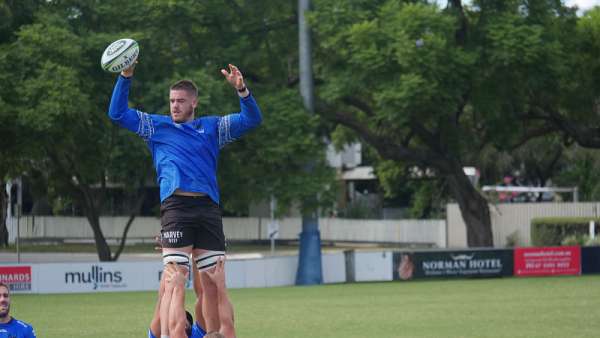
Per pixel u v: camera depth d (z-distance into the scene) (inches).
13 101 4259.4
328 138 5629.9
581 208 7253.9
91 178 5012.3
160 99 4554.6
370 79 4803.2
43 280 4421.8
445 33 4744.1
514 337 2588.6
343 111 5713.6
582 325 2874.0
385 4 4864.7
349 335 2682.1
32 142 4495.6
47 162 5113.2
